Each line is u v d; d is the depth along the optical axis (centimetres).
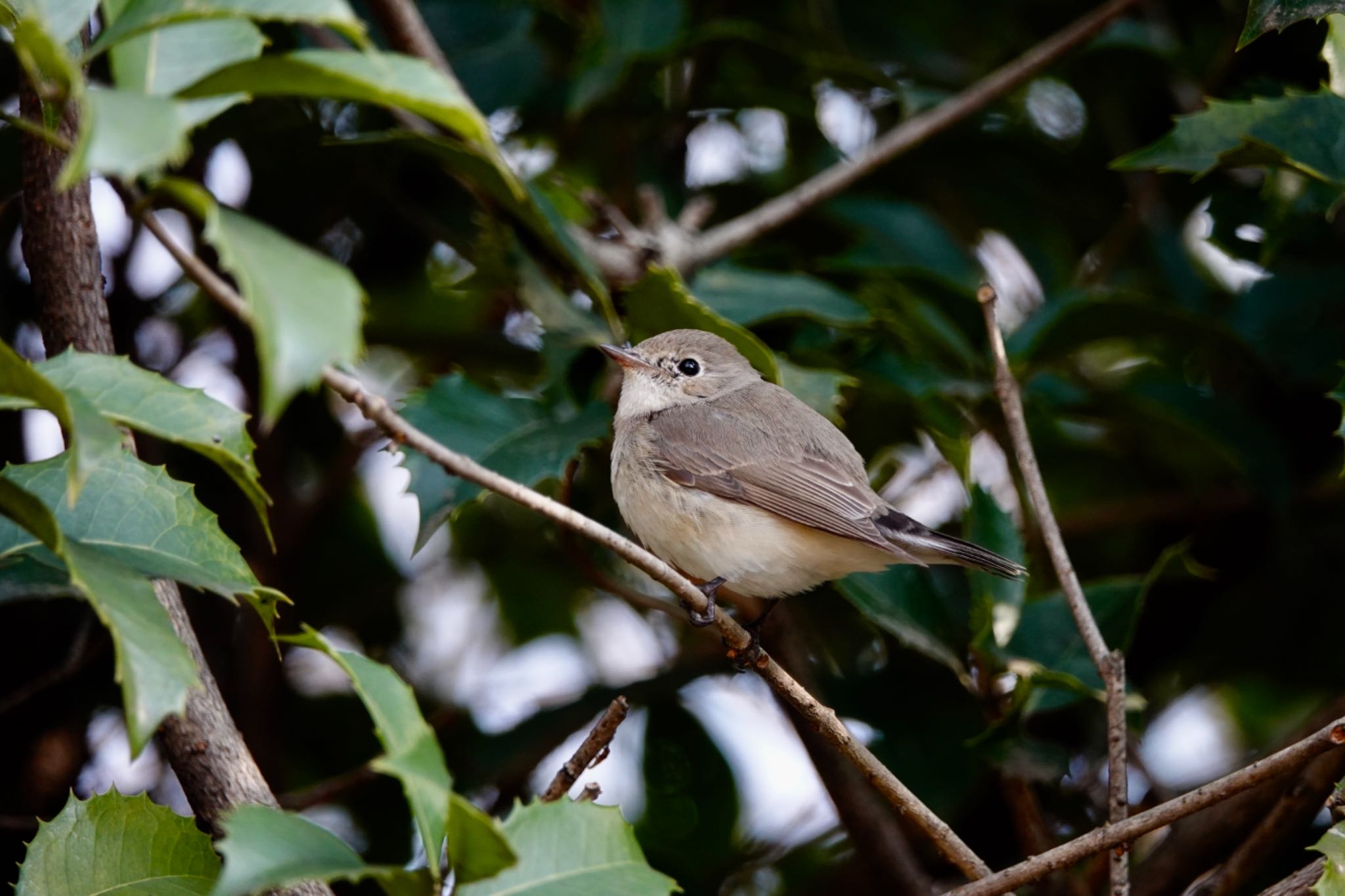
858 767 704
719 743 1148
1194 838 925
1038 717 1041
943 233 1142
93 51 394
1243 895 967
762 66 1191
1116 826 610
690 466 990
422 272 1209
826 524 929
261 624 1091
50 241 677
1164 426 1095
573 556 955
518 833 487
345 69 386
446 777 417
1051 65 1122
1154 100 1225
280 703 1120
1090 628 755
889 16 1243
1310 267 1102
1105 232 1245
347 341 346
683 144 1225
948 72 1240
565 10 1232
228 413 486
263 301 341
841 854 1136
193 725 619
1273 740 1155
